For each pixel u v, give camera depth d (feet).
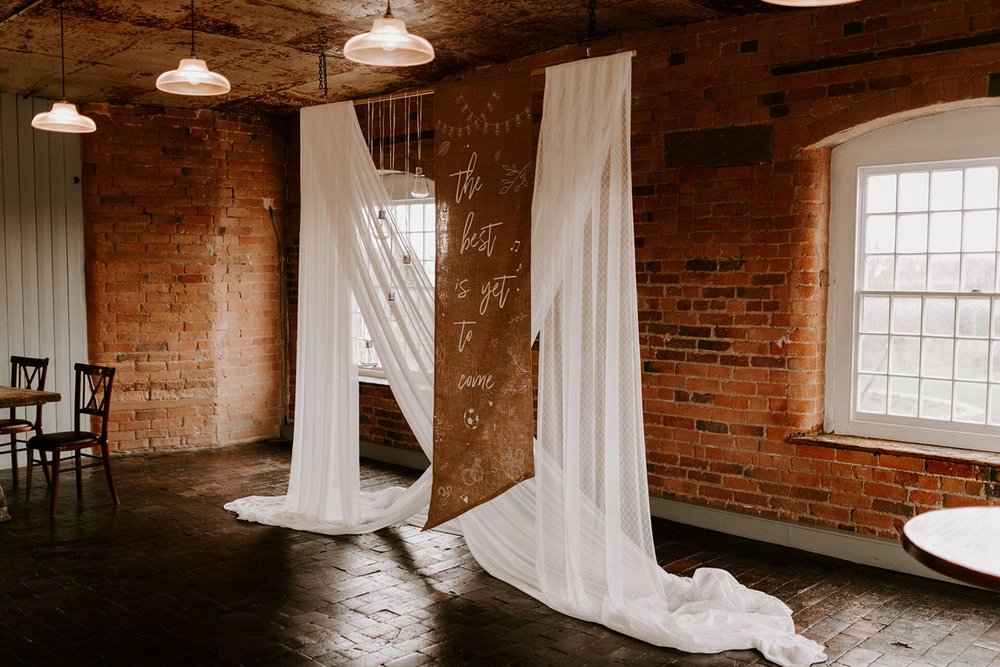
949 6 14.84
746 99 17.40
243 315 28.09
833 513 16.69
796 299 16.99
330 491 18.54
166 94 24.67
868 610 13.93
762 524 17.57
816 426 17.38
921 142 15.92
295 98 25.57
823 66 16.34
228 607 14.01
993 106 15.07
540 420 14.70
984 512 9.91
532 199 14.64
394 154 24.91
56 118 16.90
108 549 17.03
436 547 17.37
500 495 16.07
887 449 15.94
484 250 15.03
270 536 18.04
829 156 17.10
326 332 18.29
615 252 13.82
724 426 18.13
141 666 11.79
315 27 18.24
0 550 16.90
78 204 25.34
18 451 22.24
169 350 26.73
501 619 13.62
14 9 16.90
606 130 13.87
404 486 22.63
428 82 23.62
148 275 26.37
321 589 14.89
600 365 14.16
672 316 18.81
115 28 18.13
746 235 17.58
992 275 15.51
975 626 13.30
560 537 14.80
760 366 17.54
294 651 12.31
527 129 14.55
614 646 12.63
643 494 14.01
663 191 18.78
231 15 17.37
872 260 16.89
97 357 25.75
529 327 14.61
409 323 17.08
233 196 27.68
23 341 24.40
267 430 28.73
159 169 26.40
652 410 19.29
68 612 13.73
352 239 17.80
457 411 15.40
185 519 19.24
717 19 17.70
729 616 13.28
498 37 19.39
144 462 25.12
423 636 12.91
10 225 24.11
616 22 18.17
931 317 16.22
